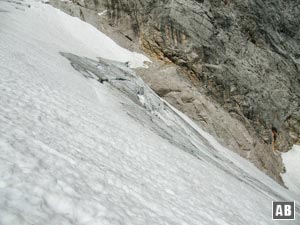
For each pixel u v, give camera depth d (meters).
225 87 37.81
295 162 40.50
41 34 25.58
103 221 5.45
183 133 23.66
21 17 27.31
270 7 49.44
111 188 7.14
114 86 22.23
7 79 10.94
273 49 47.53
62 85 14.59
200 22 39.72
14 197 4.83
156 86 31.69
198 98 33.06
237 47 43.00
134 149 11.64
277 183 32.09
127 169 9.16
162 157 12.67
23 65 13.96
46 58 18.55
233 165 25.20
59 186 5.81
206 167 15.99
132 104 20.70
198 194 10.53
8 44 16.59
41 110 9.79
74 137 9.20
